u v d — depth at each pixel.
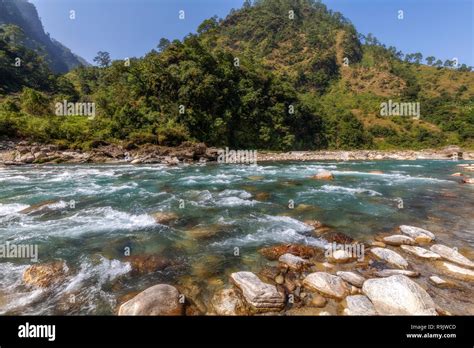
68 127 42.28
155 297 5.01
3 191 14.80
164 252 7.49
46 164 30.55
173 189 16.14
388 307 5.00
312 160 52.22
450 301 5.29
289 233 8.95
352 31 169.50
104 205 12.05
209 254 7.42
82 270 6.43
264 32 158.62
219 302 5.24
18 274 6.14
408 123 95.81
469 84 135.62
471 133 85.00
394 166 35.69
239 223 9.90
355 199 13.92
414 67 163.88
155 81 53.22
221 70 62.59
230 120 59.66
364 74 141.00
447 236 8.84
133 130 45.56
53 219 9.97
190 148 41.62
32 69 92.06
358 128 87.81
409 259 7.07
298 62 144.75
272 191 15.85
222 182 19.08
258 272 6.47
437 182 19.80
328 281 5.75
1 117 37.53
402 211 11.78
